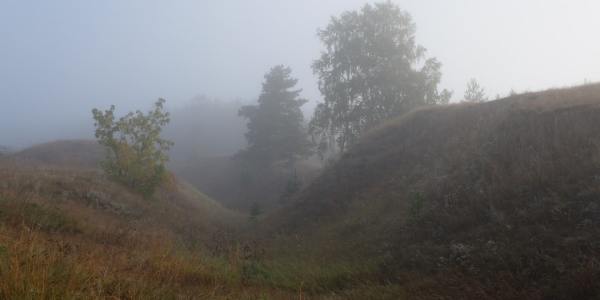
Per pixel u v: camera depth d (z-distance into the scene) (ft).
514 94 58.65
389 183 55.67
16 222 28.25
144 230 40.86
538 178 30.73
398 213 41.45
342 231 45.16
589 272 19.20
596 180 27.40
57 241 24.25
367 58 119.03
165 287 20.21
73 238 29.25
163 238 37.68
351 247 37.93
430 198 39.29
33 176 50.47
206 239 47.52
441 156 50.80
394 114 115.55
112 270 20.71
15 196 33.55
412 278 25.93
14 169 59.41
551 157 32.91
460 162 43.34
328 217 56.03
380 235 38.19
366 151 71.92
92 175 64.95
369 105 117.70
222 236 50.60
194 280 25.30
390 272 28.19
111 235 32.99
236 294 23.39
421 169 52.16
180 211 66.74
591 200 25.81
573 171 29.55
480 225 29.91
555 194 27.99
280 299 23.90
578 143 33.45
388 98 115.85
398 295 23.20
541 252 22.97
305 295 25.40
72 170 73.05
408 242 32.99
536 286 20.66
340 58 122.72
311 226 55.57
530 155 34.86
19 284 14.10
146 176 63.93
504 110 49.42
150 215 53.16
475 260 25.16
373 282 26.96
